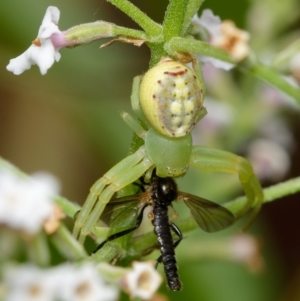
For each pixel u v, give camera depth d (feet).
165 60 0.24
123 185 0.25
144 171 0.25
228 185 0.33
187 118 0.24
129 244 0.26
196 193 0.33
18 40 0.34
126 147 0.37
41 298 0.23
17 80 0.36
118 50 0.36
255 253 0.32
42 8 0.34
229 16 0.36
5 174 0.24
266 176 0.36
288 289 0.37
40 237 0.24
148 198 0.26
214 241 0.32
